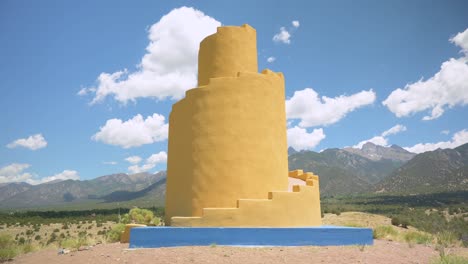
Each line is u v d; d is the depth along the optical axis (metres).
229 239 10.60
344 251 9.96
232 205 11.98
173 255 8.94
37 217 94.81
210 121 12.60
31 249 12.79
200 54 14.83
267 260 8.49
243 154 12.34
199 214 12.09
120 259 8.70
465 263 8.66
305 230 11.12
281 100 14.12
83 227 68.19
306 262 8.37
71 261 8.98
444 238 14.46
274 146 13.11
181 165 13.19
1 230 66.12
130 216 22.59
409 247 11.63
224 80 12.82
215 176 12.18
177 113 13.86
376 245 11.56
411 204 114.88
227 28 14.19
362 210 90.06
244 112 12.64
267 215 11.57
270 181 12.66
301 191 12.72
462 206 95.31
